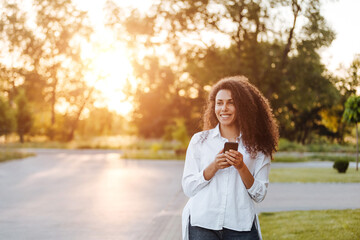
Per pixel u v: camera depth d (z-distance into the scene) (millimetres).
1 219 8398
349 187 8680
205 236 2697
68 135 50969
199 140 2859
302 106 25500
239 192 2723
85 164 25891
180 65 35625
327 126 20828
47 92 52812
